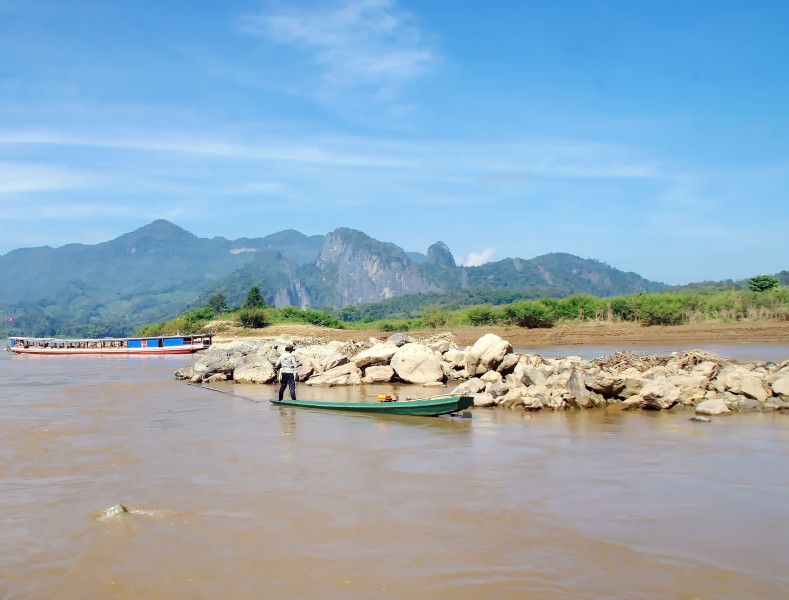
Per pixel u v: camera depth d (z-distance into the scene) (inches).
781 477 449.1
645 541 336.8
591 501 401.4
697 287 4323.3
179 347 2315.5
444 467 487.8
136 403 866.1
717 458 502.0
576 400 753.0
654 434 595.5
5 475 476.7
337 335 2709.2
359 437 608.7
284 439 602.9
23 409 813.2
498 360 968.3
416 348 1056.8
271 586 289.0
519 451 535.8
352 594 280.5
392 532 352.5
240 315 3174.2
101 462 514.6
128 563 315.3
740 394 751.1
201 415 753.6
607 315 2394.2
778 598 273.7
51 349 2498.8
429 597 277.1
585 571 301.1
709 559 313.7
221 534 351.3
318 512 385.7
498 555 320.5
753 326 2001.7
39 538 348.8
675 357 998.4
